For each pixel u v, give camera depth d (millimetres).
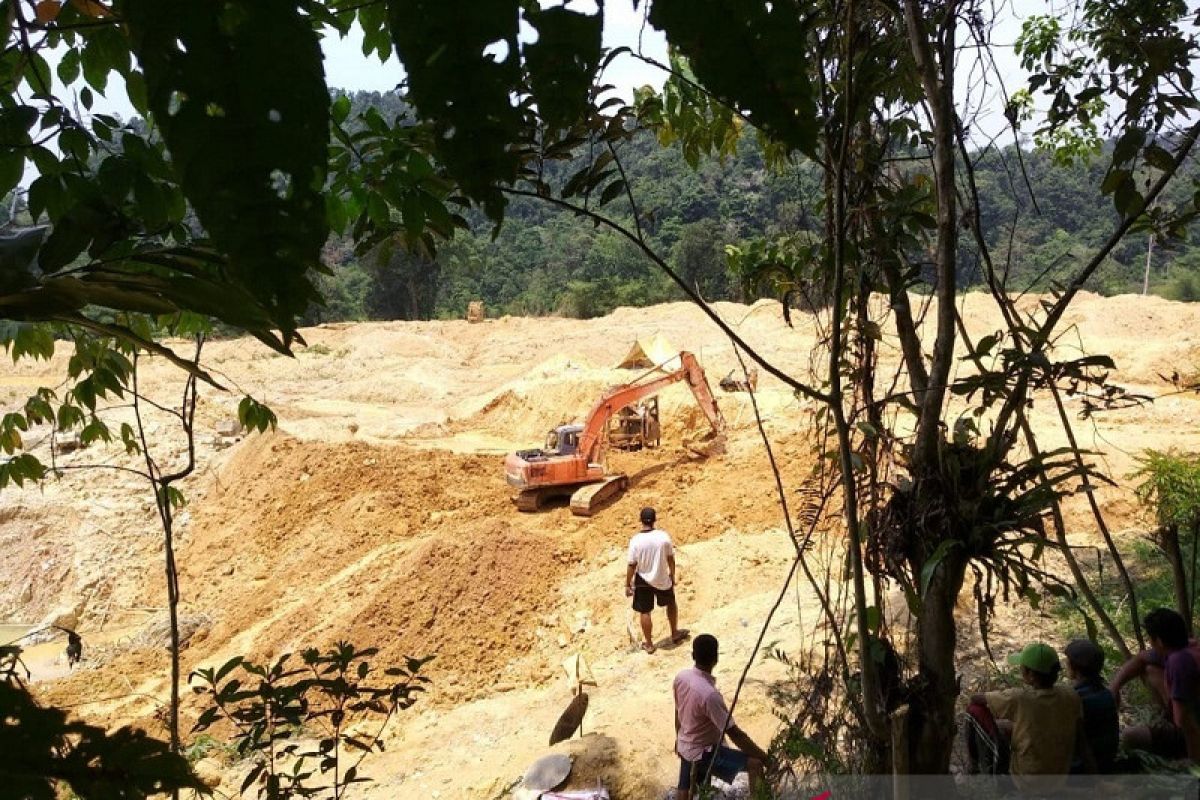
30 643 18359
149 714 13203
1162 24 4215
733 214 82812
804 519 4383
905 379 9758
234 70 750
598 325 39719
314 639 14461
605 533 16375
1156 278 52812
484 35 843
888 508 3643
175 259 1239
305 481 21234
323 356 37125
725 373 25750
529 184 2332
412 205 2271
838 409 2707
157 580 19703
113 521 21406
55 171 1724
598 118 2344
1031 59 5523
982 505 3459
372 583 15820
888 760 3697
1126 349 25906
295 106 756
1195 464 7129
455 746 10695
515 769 9586
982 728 4699
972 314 27234
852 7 2559
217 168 750
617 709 9867
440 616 14266
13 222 1709
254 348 36750
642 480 18562
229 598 17828
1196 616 7707
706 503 16719
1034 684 4434
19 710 923
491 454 22578
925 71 3098
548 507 18328
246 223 756
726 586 13477
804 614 11242
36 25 1533
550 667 12836
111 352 3926
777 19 900
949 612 3584
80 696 14250
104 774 938
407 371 34531
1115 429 18250
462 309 83062
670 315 38094
